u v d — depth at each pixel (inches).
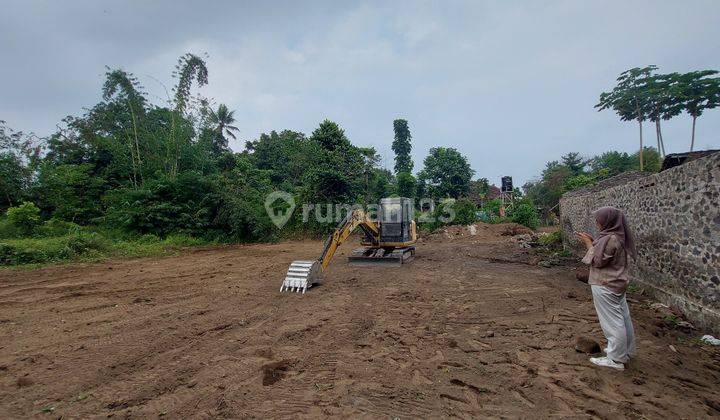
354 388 143.6
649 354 165.6
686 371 150.9
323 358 174.1
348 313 248.7
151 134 986.1
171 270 447.2
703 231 206.7
